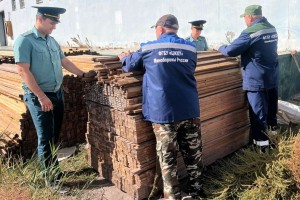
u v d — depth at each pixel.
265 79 4.22
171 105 3.31
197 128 3.58
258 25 4.18
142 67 3.60
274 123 4.73
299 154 3.25
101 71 3.73
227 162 4.13
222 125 4.39
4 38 29.70
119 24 15.34
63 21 19.61
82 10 17.78
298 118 4.88
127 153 3.67
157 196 3.74
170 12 12.17
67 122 5.21
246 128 4.79
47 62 3.81
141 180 3.59
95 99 4.00
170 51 3.32
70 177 4.21
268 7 8.65
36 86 3.64
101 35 16.75
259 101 4.29
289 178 3.39
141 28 14.10
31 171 3.89
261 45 4.16
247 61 4.30
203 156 4.15
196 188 3.65
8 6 26.66
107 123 3.89
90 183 3.96
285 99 6.43
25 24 24.44
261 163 3.64
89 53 8.77
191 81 3.49
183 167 3.99
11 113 4.98
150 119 3.39
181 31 11.77
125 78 3.56
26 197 3.21
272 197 3.29
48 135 3.94
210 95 4.20
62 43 20.17
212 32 10.48
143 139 3.53
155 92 3.31
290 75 6.53
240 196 3.46
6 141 4.62
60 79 4.03
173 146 3.39
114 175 3.96
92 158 4.37
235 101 4.55
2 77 5.78
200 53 5.02
